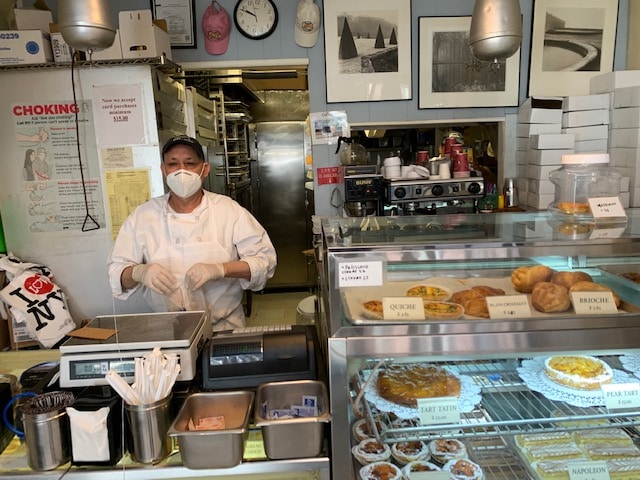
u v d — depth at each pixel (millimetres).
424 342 1071
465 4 2828
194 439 1007
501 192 3000
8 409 1153
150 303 2066
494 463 1187
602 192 1352
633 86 2553
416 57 2869
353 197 2734
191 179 1833
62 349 1191
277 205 5258
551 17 2832
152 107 2254
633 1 2824
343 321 1077
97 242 2352
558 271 1218
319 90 2881
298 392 1181
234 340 1268
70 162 2279
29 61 2154
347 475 1059
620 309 1138
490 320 1085
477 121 2945
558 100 2754
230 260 1993
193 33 2775
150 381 1056
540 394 1200
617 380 1203
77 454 1041
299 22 2719
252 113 5238
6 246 2324
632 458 1163
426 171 2791
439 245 1112
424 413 1115
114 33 1346
